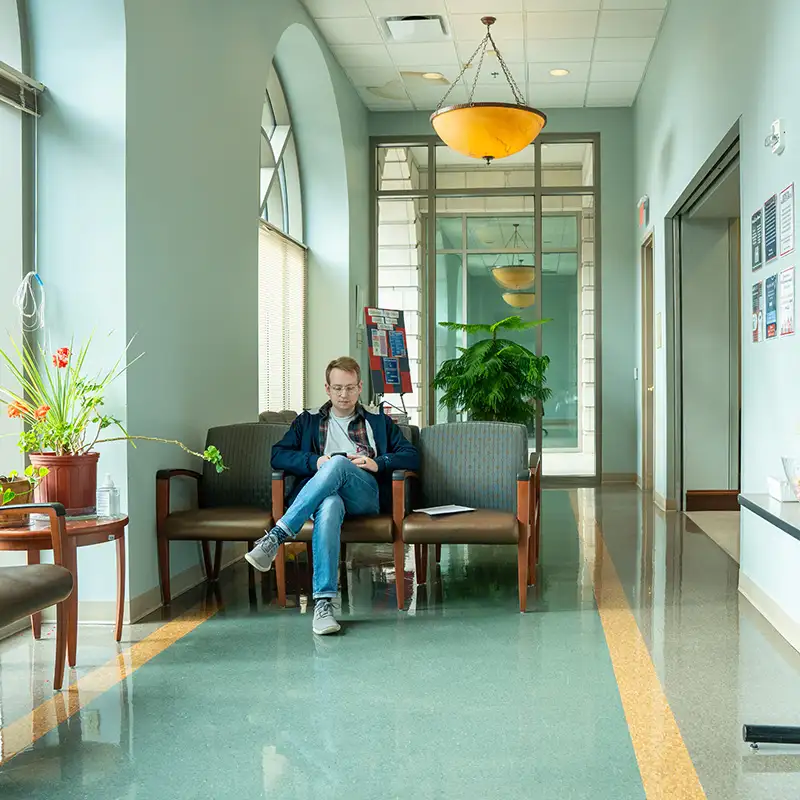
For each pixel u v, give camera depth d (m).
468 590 4.58
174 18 4.46
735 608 4.18
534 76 8.80
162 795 2.27
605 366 9.91
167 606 4.24
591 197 10.04
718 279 7.24
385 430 4.51
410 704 2.91
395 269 10.24
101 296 3.94
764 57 4.10
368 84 9.05
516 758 2.48
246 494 4.57
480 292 10.22
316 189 8.80
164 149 4.34
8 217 3.91
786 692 3.01
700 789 2.29
